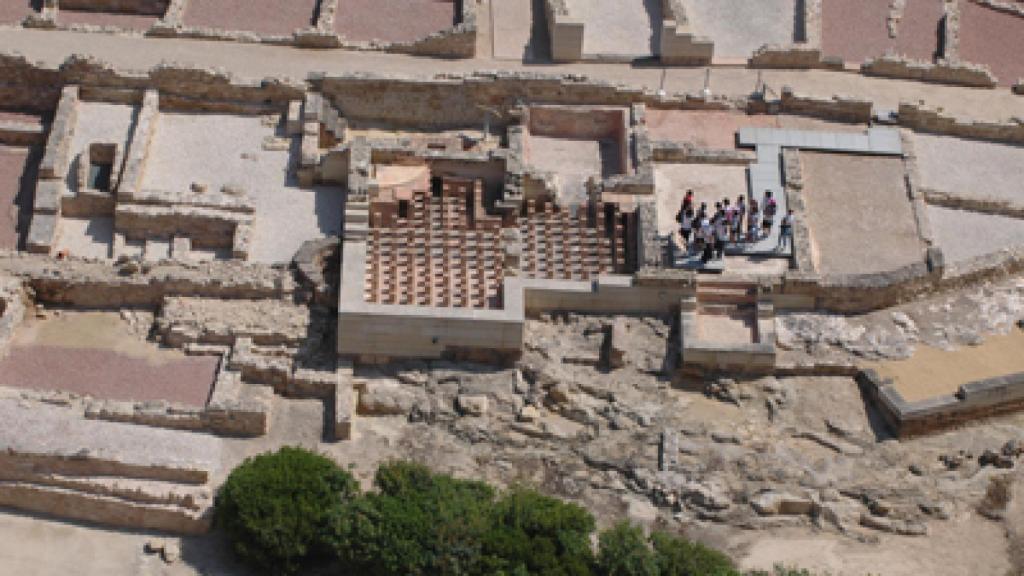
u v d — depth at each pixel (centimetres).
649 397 12125
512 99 13962
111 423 11644
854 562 11356
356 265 12394
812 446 11956
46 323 12369
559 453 11856
